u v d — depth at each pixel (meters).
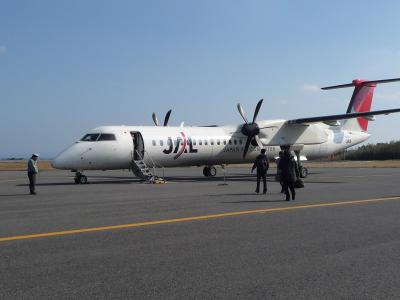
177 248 7.45
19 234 8.71
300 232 8.81
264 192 17.09
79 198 15.74
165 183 24.14
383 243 7.77
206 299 4.96
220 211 11.92
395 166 51.06
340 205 13.04
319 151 32.19
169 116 31.22
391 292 5.17
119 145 24.77
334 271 6.03
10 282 5.57
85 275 5.88
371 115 27.08
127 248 7.46
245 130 28.36
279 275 5.86
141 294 5.12
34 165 17.67
